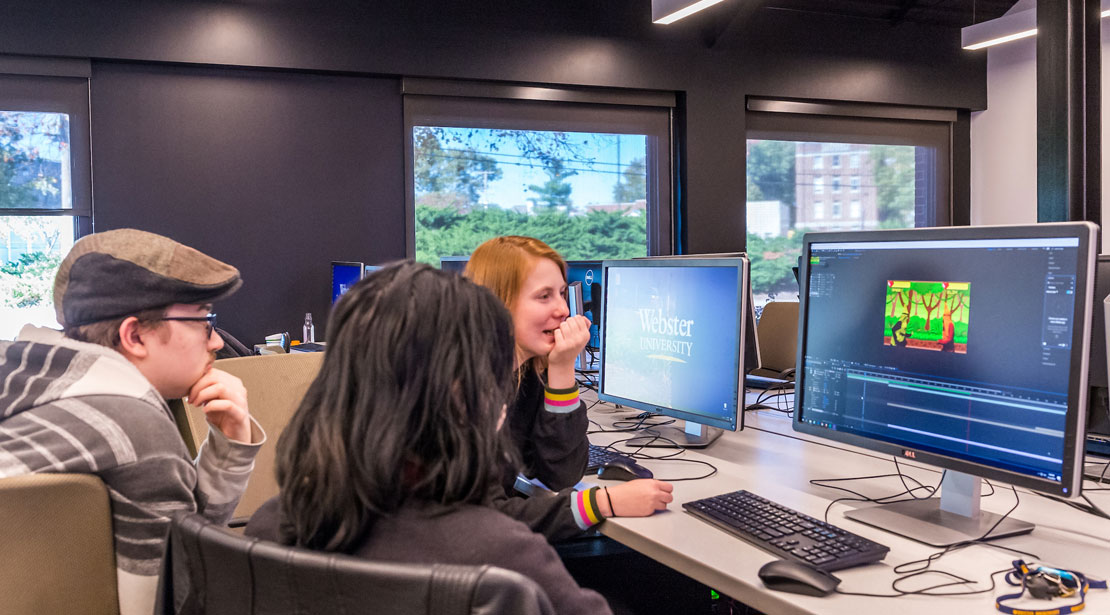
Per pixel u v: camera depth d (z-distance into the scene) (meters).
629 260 2.27
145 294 1.15
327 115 5.40
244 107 5.21
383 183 5.54
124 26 4.86
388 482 0.73
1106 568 1.22
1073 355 1.19
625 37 5.97
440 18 5.52
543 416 1.74
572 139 6.04
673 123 6.29
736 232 6.29
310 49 5.25
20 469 0.97
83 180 4.89
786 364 3.21
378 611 0.65
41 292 4.91
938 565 1.24
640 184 6.23
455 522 0.75
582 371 3.35
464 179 5.77
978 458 1.33
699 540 1.36
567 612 0.75
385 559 0.73
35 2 4.70
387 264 0.83
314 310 5.40
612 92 6.03
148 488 1.04
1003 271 1.30
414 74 5.47
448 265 4.15
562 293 1.83
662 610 2.05
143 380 1.09
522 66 5.72
